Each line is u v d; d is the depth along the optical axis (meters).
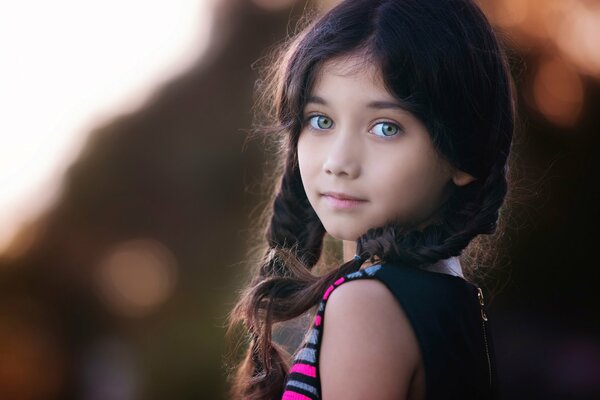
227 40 7.21
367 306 1.28
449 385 1.31
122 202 7.29
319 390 1.29
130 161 7.23
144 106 7.40
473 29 1.45
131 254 7.31
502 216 2.08
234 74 7.15
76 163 7.32
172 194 7.14
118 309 7.21
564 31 5.57
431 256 1.38
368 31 1.38
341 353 1.26
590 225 5.27
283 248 1.68
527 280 5.23
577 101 5.46
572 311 5.24
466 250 1.94
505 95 1.51
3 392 6.67
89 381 6.86
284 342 1.83
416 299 1.31
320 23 1.45
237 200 6.90
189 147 7.14
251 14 7.14
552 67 5.44
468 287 1.49
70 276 7.12
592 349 5.05
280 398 1.68
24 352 6.81
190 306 6.92
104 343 7.09
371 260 1.39
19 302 6.98
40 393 6.77
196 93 7.20
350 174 1.38
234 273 6.59
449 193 1.46
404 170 1.37
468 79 1.40
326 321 1.31
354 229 1.40
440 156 1.39
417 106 1.35
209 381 6.41
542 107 5.36
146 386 6.58
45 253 7.13
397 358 1.26
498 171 1.48
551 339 5.15
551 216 5.26
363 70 1.36
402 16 1.38
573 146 5.37
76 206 7.29
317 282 1.51
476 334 1.46
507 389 5.06
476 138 1.42
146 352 6.77
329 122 1.42
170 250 7.14
